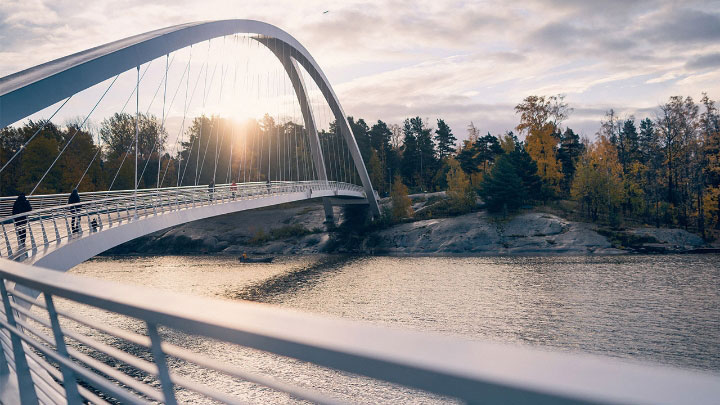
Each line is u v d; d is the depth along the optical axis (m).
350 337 1.01
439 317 32.41
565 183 91.44
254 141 110.69
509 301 36.34
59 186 75.38
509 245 64.88
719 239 64.88
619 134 91.56
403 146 123.69
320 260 64.31
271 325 1.18
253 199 39.44
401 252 68.38
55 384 3.05
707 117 77.50
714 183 77.75
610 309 33.12
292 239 77.75
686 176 79.44
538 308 34.00
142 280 49.69
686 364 22.94
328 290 42.50
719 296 35.56
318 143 68.44
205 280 49.03
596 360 0.74
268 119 121.69
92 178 80.75
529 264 53.31
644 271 46.59
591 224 68.88
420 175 112.94
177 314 1.43
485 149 103.12
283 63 61.25
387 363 0.88
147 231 24.11
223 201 34.97
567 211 75.44
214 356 22.16
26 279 2.61
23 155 75.50
